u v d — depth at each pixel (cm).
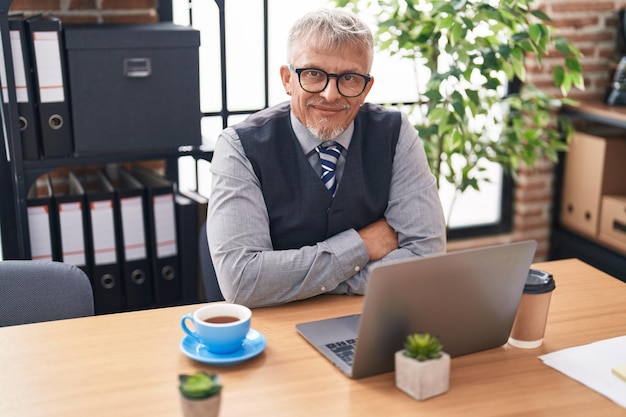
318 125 199
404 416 137
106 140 273
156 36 271
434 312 150
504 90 387
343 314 180
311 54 192
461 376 152
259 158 201
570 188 394
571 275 207
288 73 206
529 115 372
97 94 269
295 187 205
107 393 143
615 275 370
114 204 282
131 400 141
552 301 189
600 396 145
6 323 185
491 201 413
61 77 266
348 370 151
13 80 259
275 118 208
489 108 321
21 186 269
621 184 375
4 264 186
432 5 288
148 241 292
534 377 152
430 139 311
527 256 155
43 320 187
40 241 277
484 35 317
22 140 268
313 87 195
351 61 193
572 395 145
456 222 409
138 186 290
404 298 145
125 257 287
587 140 378
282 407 139
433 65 303
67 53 265
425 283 145
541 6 372
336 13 197
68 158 274
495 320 159
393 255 201
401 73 374
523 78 299
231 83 346
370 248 202
